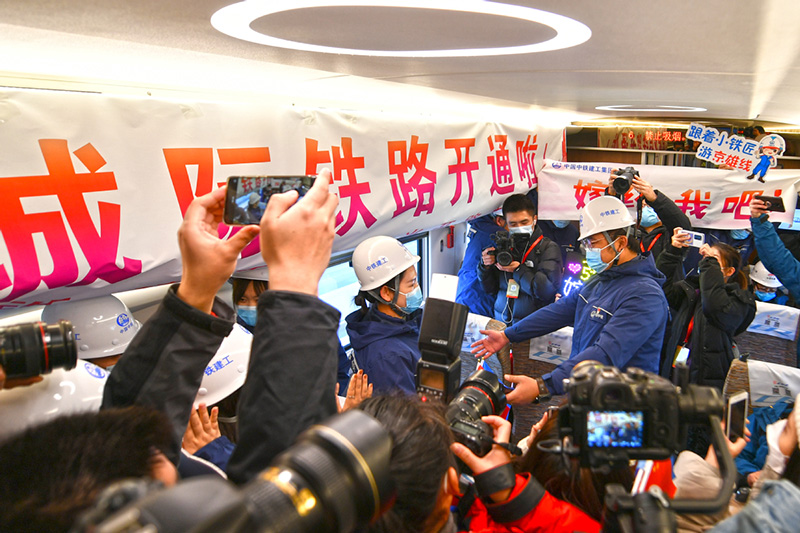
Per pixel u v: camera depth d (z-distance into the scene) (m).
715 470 1.34
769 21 1.01
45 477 0.53
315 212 0.76
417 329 2.60
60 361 0.93
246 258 2.25
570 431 1.00
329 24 1.12
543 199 4.50
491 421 1.38
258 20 1.07
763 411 2.49
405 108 3.31
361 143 2.62
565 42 1.31
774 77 1.85
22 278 1.51
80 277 1.64
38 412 1.15
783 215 4.38
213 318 0.88
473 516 1.43
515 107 3.59
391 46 1.39
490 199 3.77
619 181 3.59
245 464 0.71
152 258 1.82
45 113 1.53
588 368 1.00
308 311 0.74
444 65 1.73
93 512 0.39
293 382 0.72
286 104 2.41
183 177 1.89
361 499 0.53
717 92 2.46
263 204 0.94
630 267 2.77
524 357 3.33
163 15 1.01
